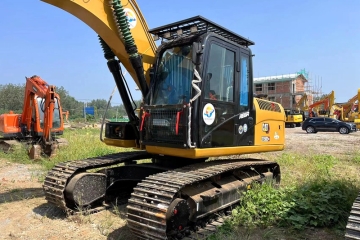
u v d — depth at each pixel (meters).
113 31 4.89
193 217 4.42
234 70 5.21
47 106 10.28
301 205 4.97
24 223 4.93
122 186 6.14
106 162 5.59
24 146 11.20
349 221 3.18
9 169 9.19
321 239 4.36
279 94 50.38
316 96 57.09
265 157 10.89
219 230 4.55
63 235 4.48
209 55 4.67
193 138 4.41
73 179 5.09
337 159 10.86
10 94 51.72
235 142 5.21
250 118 5.60
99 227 4.70
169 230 3.99
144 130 4.95
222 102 4.91
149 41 5.38
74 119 36.88
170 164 5.57
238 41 5.60
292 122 34.94
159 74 5.06
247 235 4.43
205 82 4.56
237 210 5.13
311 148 14.44
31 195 6.43
